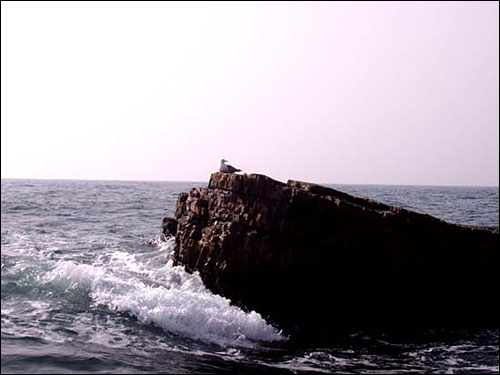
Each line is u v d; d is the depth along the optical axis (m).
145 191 83.94
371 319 14.66
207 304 13.12
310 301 14.45
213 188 16.88
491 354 11.98
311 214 14.66
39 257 17.83
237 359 10.45
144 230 28.61
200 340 11.50
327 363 10.80
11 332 10.45
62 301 12.95
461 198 71.38
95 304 12.88
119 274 15.98
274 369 10.03
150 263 18.23
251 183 15.20
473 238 15.72
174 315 12.33
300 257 14.26
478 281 15.66
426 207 46.59
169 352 10.35
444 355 11.83
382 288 14.89
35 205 42.72
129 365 9.23
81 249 20.81
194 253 15.59
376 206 16.47
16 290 13.50
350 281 14.72
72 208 41.12
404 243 15.02
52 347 9.76
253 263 14.20
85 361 9.17
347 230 14.69
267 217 14.40
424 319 15.02
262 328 12.59
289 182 16.73
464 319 15.27
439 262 15.30
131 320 12.08
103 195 65.56
